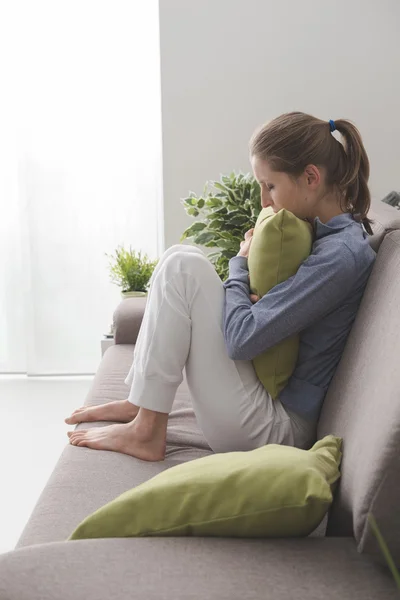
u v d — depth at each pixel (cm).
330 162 181
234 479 118
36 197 439
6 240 446
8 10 428
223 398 181
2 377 456
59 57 432
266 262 176
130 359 274
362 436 124
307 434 183
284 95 403
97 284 447
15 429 371
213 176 407
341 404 153
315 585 103
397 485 107
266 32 399
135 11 430
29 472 321
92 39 431
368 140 405
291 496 114
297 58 400
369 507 108
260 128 184
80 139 436
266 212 202
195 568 106
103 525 121
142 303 317
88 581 103
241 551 111
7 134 437
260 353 173
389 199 272
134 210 442
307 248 175
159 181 439
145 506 121
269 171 181
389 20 397
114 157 438
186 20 398
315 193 182
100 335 451
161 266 185
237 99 403
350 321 174
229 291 181
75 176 438
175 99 403
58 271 446
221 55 400
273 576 104
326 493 113
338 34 399
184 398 238
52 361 453
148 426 186
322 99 403
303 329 177
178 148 406
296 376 181
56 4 429
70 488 165
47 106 434
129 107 436
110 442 188
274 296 170
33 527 148
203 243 322
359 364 149
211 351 180
